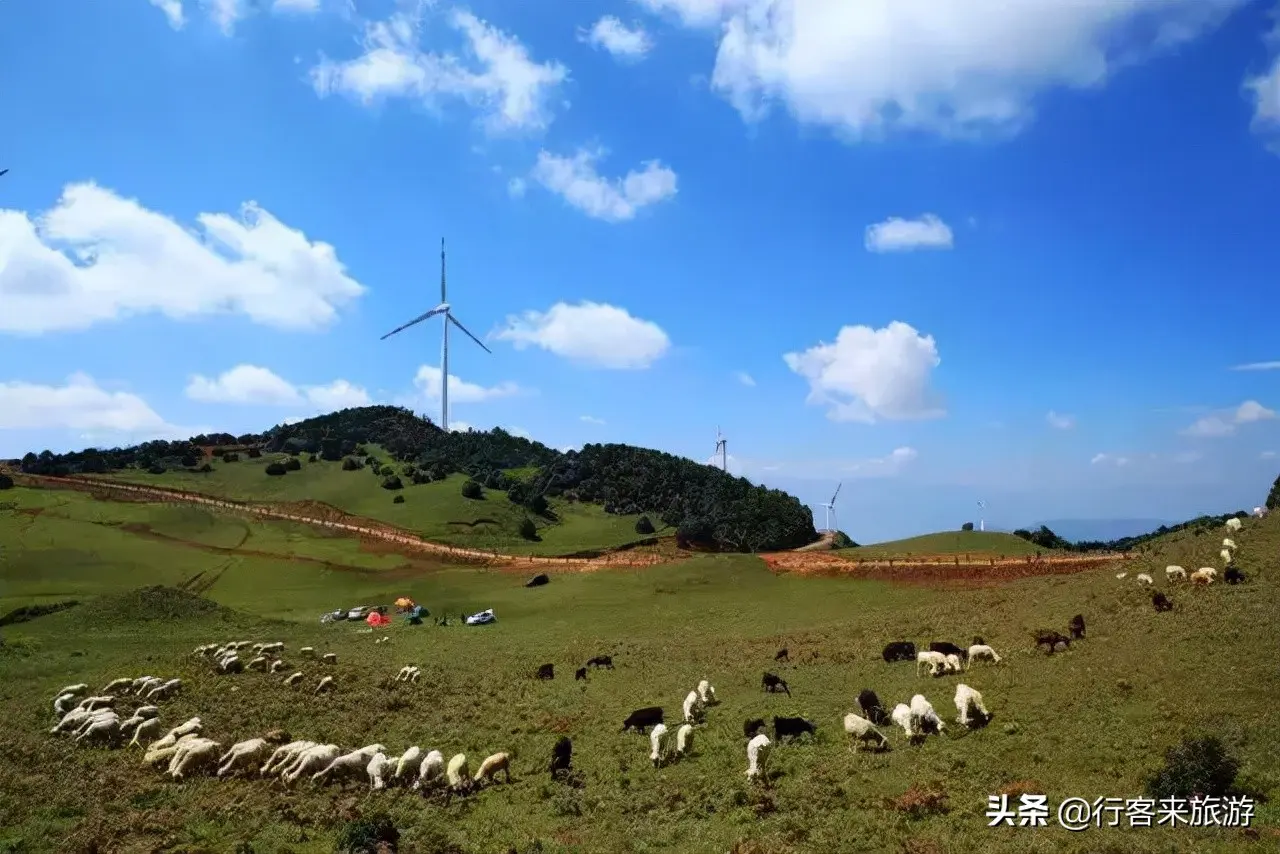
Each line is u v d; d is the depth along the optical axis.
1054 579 55.25
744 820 19.84
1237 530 48.25
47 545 94.50
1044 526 100.12
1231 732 20.95
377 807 22.47
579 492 154.50
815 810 19.80
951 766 21.52
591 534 127.75
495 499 142.62
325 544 107.25
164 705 33.44
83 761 25.78
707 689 33.59
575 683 40.84
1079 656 31.11
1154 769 19.69
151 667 41.47
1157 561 46.47
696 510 140.12
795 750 24.70
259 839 19.88
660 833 19.58
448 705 36.22
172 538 104.31
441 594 81.69
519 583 85.25
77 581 83.25
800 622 57.03
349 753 25.73
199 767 25.16
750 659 43.28
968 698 25.08
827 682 34.75
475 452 192.38
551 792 23.58
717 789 22.23
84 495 124.62
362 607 75.06
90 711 30.41
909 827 18.30
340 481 150.00
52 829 20.08
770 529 132.75
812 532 140.50
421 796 23.56
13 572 84.44
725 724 29.34
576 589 78.56
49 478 135.88
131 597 62.91
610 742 28.66
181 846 19.41
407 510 131.38
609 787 23.66
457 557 102.50
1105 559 65.75
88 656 45.66
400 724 32.53
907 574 70.25
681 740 26.09
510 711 34.84
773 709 30.67
